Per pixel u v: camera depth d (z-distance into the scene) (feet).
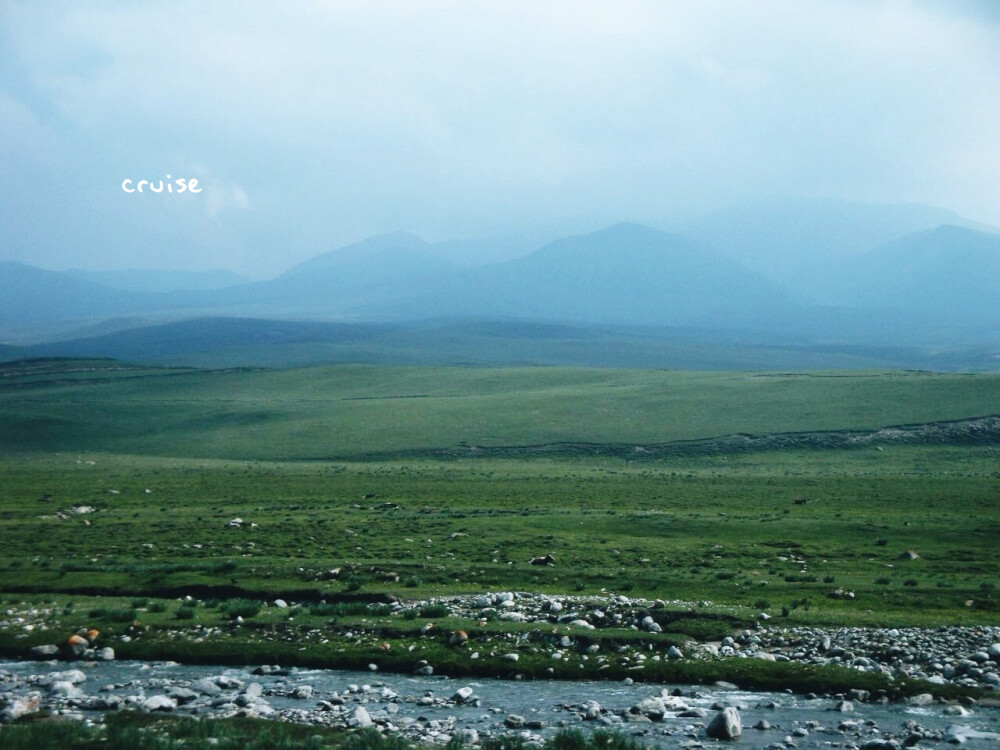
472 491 297.12
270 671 103.81
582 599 130.93
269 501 275.39
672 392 556.51
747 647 108.68
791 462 384.88
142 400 623.77
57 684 92.99
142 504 271.08
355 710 83.97
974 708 87.92
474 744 74.79
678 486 302.86
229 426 519.19
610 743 71.20
